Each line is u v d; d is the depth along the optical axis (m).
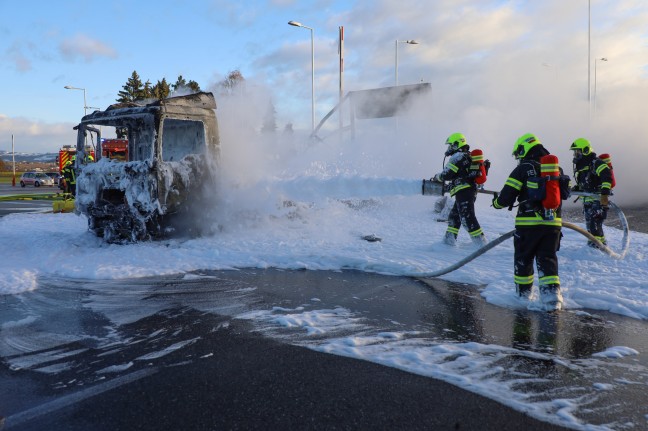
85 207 8.49
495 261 6.79
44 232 9.94
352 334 4.08
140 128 9.36
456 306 4.89
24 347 3.85
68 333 4.16
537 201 4.74
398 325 4.31
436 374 3.24
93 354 3.69
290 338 3.98
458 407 2.79
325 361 3.48
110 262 6.83
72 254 7.48
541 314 4.62
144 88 41.38
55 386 3.14
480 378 3.19
